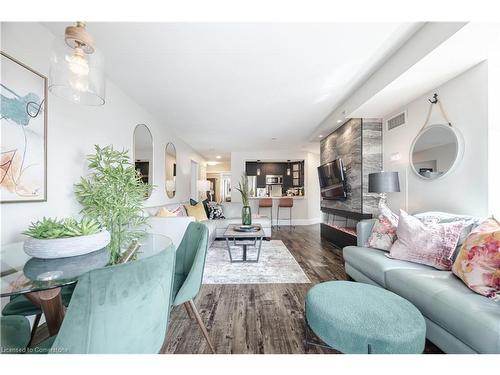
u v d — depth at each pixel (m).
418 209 2.80
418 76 2.22
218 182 10.92
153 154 4.00
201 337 1.61
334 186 4.50
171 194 4.89
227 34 1.91
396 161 3.21
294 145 6.59
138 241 1.58
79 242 1.10
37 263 1.09
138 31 1.86
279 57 2.27
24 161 1.60
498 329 0.99
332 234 4.55
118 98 2.89
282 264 3.23
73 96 1.53
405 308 1.23
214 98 3.26
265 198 6.99
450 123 2.32
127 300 0.71
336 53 2.22
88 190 1.84
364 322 1.11
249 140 5.94
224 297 2.22
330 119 4.07
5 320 1.00
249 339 1.58
